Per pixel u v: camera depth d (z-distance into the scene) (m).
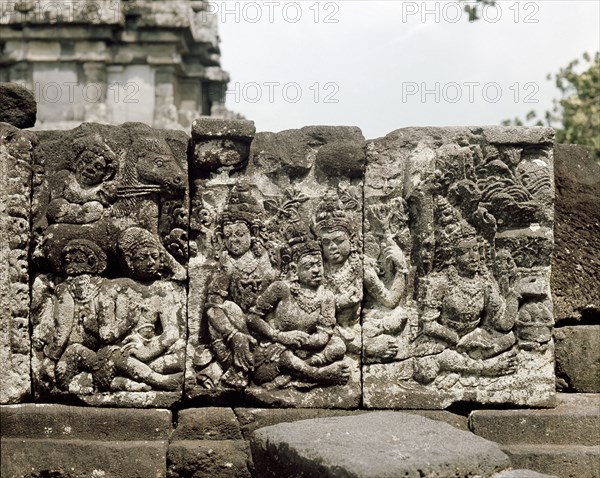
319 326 7.43
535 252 7.56
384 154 7.61
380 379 7.45
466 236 7.53
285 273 7.48
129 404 7.34
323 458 5.86
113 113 22.69
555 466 6.98
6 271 7.29
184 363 7.41
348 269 7.49
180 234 7.48
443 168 7.55
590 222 8.23
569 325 8.23
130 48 22.80
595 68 15.17
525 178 7.60
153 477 7.00
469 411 7.49
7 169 7.34
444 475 5.72
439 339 7.46
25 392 7.36
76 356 7.36
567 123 15.34
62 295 7.43
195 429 7.25
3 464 7.03
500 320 7.48
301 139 7.60
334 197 7.50
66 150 7.56
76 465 7.01
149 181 7.46
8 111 7.78
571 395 7.83
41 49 22.59
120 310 7.41
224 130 7.48
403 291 7.51
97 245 7.45
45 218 7.53
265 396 7.36
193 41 23.52
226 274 7.43
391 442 6.09
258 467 6.55
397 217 7.55
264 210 7.54
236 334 7.36
